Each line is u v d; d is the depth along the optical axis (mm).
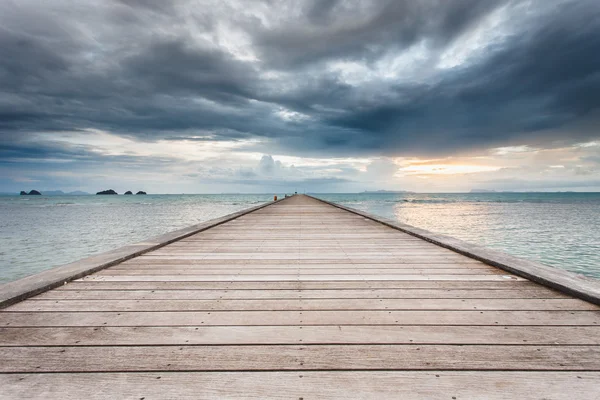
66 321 1818
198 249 3973
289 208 12219
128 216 24391
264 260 3383
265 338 1627
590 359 1419
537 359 1419
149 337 1638
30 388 1222
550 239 11914
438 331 1696
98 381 1269
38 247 10570
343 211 10531
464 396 1180
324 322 1820
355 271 2930
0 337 1626
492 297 2199
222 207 39531
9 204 54656
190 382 1263
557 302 2092
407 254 3650
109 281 2594
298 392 1202
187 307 2045
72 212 30078
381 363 1393
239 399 1164
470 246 3797
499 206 39625
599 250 9750
